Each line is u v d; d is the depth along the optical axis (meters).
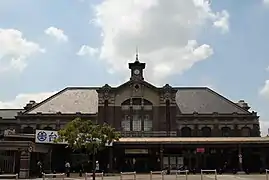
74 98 64.94
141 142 51.81
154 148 54.38
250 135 59.66
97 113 60.44
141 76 61.69
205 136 59.69
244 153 56.28
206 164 55.88
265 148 55.12
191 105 62.94
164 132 58.28
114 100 59.94
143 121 59.25
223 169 54.56
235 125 60.03
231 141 52.00
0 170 42.78
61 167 52.81
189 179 36.84
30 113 60.78
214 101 63.75
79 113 60.56
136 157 55.28
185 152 55.81
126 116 59.59
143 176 42.81
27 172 41.28
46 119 60.31
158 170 54.75
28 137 47.81
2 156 43.25
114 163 54.34
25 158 41.66
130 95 60.19
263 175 44.69
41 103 63.59
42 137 47.75
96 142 36.97
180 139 53.47
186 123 60.25
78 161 53.50
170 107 59.50
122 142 51.72
